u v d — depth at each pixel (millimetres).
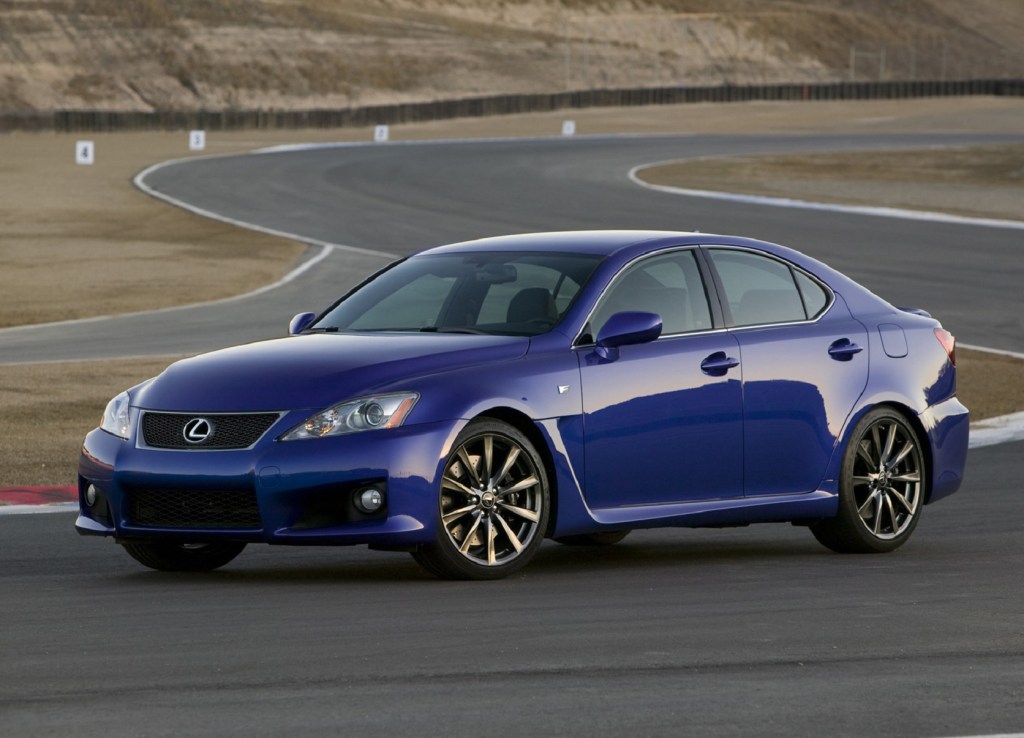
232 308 54750
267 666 13547
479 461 17938
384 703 12250
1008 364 41719
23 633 15008
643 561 19891
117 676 13164
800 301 20656
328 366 17984
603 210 91750
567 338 18672
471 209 93250
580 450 18406
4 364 40469
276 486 17234
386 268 20938
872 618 15852
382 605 16469
